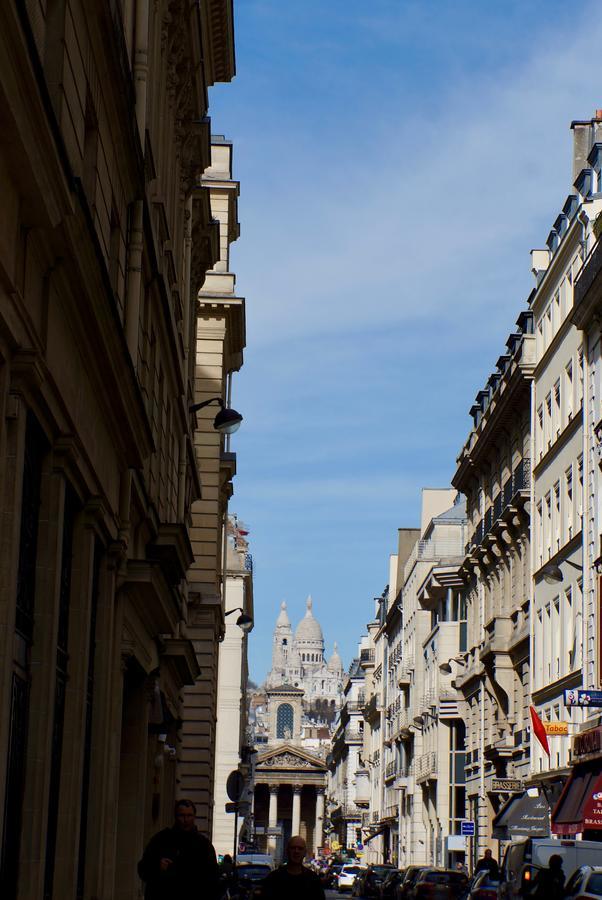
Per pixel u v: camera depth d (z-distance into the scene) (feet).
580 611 159.63
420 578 329.93
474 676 224.53
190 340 142.72
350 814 579.89
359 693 615.57
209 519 179.93
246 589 327.67
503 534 208.85
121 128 72.95
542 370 186.29
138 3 84.74
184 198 128.47
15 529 48.62
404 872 208.44
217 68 145.28
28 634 56.59
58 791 65.57
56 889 64.59
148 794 114.93
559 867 89.56
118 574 81.97
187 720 173.68
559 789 164.76
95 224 67.82
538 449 187.42
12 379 49.11
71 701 66.85
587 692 136.26
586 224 165.27
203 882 50.19
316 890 53.21
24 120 42.80
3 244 44.42
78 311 58.75
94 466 67.67
